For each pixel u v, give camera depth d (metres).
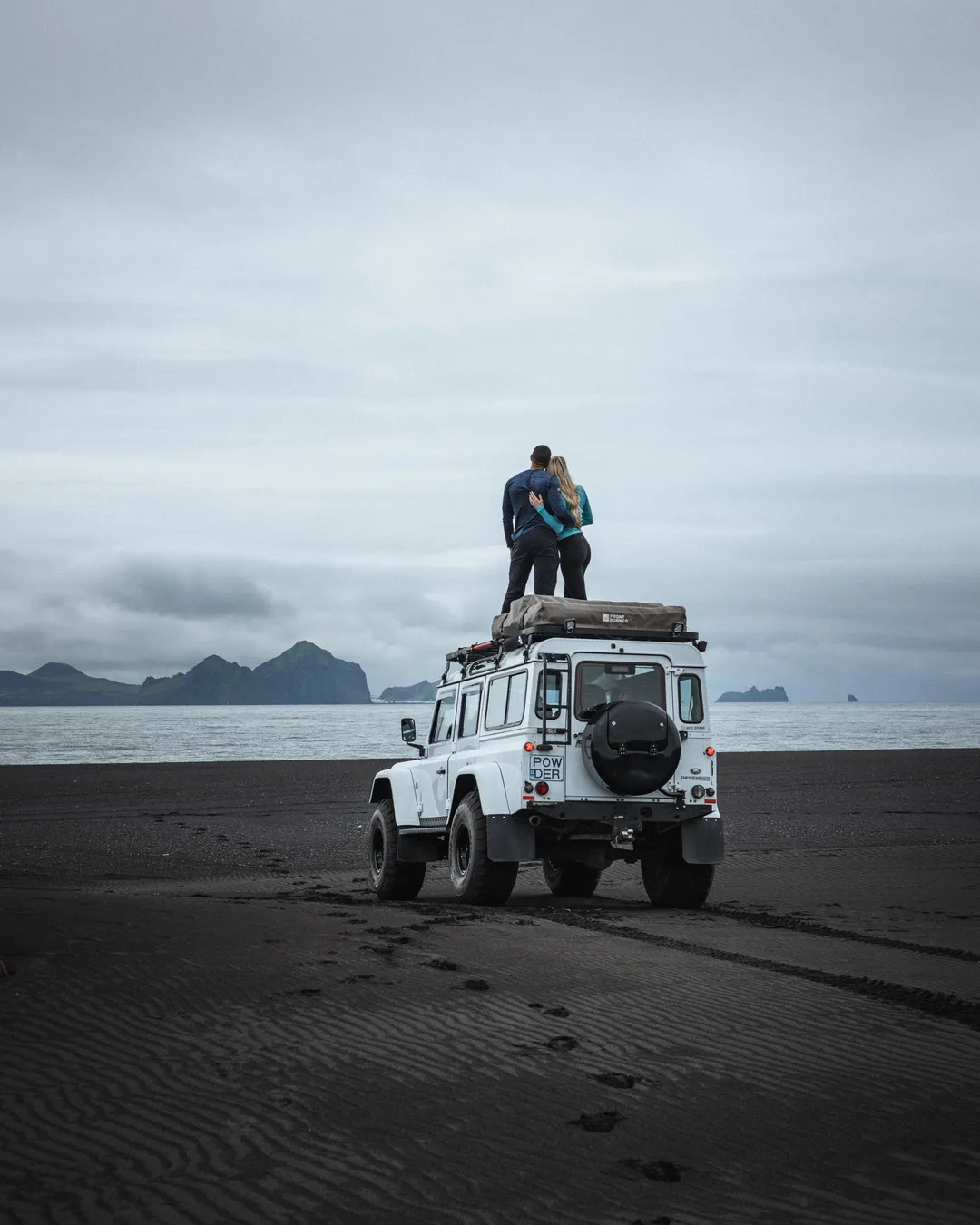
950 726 113.81
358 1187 4.05
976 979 7.69
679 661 12.29
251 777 34.03
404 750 62.56
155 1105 4.91
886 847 19.36
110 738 84.94
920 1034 6.16
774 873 15.84
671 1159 4.36
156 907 10.12
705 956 8.59
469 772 12.38
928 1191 4.05
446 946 8.70
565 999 6.93
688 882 12.26
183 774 35.00
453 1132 4.62
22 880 15.09
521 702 12.15
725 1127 4.71
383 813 14.12
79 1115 4.77
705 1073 5.44
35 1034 5.96
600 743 11.59
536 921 10.57
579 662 11.98
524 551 14.25
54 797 28.27
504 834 11.84
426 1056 5.67
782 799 28.55
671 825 12.07
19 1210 3.81
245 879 15.80
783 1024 6.38
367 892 14.52
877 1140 4.57
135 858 18.11
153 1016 6.32
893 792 30.06
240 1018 6.31
